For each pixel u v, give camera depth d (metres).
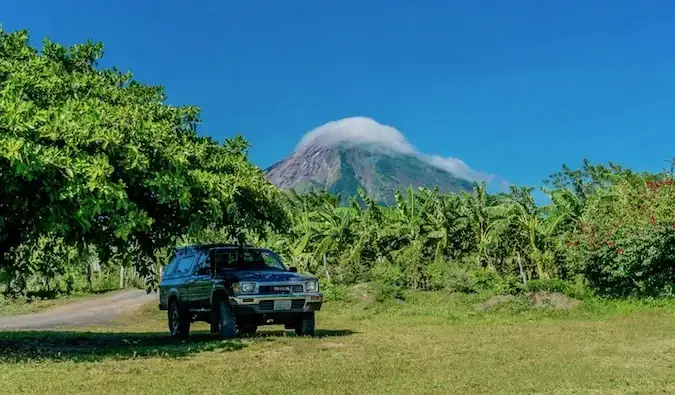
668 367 8.23
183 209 12.28
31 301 35.59
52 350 11.34
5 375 7.86
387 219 37.00
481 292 25.12
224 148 14.35
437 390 6.81
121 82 14.44
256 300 11.55
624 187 24.77
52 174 9.73
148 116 12.66
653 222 21.11
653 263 21.45
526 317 19.41
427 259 33.44
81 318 25.28
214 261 12.97
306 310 11.97
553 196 33.28
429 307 23.53
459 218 35.19
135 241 13.55
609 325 14.48
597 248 22.83
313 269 37.75
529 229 32.69
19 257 13.52
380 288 27.02
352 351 10.07
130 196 11.93
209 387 6.98
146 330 18.81
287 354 9.71
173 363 8.88
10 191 9.91
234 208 12.86
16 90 11.38
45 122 10.33
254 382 7.26
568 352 9.78
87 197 9.92
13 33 13.17
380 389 6.88
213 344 11.02
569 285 23.55
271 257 13.62
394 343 11.23
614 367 8.24
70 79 12.77
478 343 11.19
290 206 40.47
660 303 20.03
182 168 11.73
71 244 11.72
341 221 38.25
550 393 6.62
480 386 7.02
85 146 10.53
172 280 14.02
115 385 7.14
